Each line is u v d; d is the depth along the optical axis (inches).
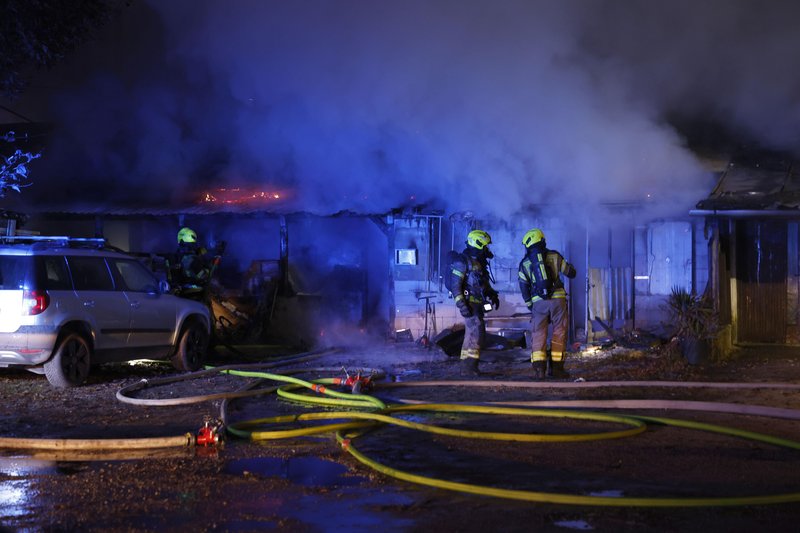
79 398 356.2
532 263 412.2
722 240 563.2
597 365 464.8
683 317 482.3
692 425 278.7
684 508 185.0
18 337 372.5
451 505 189.6
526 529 171.9
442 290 610.2
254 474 220.1
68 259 398.9
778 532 168.7
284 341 619.5
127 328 419.8
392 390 381.4
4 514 184.9
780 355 509.4
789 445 249.6
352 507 188.9
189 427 289.6
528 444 256.5
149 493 201.9
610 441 261.0
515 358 515.5
